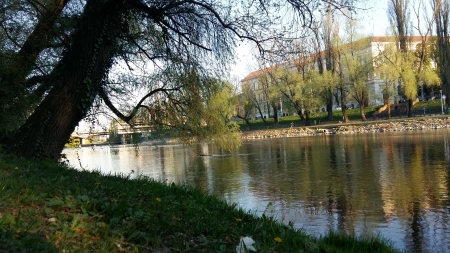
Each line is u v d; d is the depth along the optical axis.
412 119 47.94
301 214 10.98
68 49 10.38
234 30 10.27
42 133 9.22
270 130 61.31
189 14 10.59
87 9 9.53
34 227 3.81
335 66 52.78
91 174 8.41
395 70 48.81
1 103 10.16
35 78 11.30
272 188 15.14
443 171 16.25
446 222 9.56
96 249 3.66
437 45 52.06
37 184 5.56
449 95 50.91
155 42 12.22
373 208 11.27
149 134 14.57
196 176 19.53
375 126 47.59
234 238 4.89
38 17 10.49
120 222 4.57
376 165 19.28
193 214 5.68
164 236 4.49
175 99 13.39
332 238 7.08
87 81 9.54
